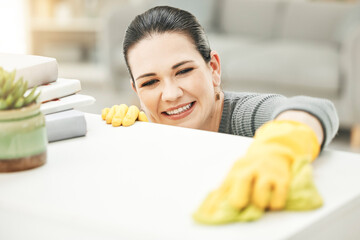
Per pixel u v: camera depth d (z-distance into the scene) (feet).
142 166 2.47
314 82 8.68
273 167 2.01
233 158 2.54
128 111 3.24
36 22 13.71
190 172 2.38
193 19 3.75
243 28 11.34
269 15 11.08
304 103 2.60
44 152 2.53
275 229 1.88
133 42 3.67
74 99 3.07
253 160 2.06
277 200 1.98
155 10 3.69
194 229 1.88
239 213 1.94
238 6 11.39
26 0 13.61
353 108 8.30
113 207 2.05
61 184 2.29
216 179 2.29
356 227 2.22
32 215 2.09
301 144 2.22
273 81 9.07
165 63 3.56
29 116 2.44
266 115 3.52
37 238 2.11
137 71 3.69
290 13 10.69
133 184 2.27
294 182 2.03
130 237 1.90
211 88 3.79
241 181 1.94
